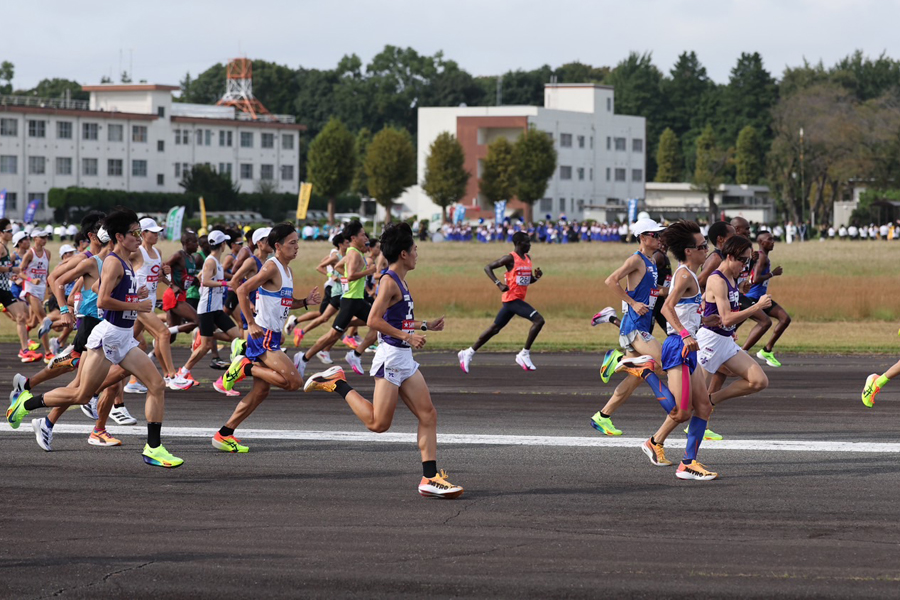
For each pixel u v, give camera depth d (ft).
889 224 314.35
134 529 26.45
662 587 21.91
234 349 35.70
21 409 35.47
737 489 30.60
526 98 570.46
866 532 26.02
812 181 380.58
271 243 35.76
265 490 30.63
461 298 95.04
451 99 566.36
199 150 396.57
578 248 249.96
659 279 43.73
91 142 369.30
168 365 49.73
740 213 423.64
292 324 61.31
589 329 81.25
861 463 34.06
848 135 357.00
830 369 57.93
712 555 24.09
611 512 28.04
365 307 55.77
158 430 33.60
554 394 49.21
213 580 22.54
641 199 440.86
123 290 32.99
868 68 499.51
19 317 62.23
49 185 361.30
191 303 56.54
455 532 26.11
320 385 30.55
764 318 58.39
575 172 427.33
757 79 516.32
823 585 21.99
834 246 246.47
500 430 40.06
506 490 30.55
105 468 33.63
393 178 379.14
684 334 31.86
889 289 100.42
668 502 29.12
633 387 38.52
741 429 40.06
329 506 28.76
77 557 24.14
